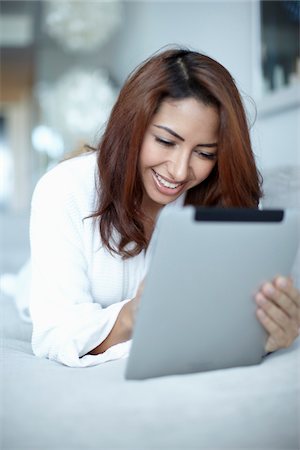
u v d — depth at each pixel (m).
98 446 0.61
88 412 0.68
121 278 1.10
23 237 3.37
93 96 5.50
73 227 1.05
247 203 1.08
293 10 1.90
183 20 2.84
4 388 0.76
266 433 0.65
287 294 0.81
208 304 0.77
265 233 0.77
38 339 0.96
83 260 1.05
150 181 1.04
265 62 2.15
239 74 2.47
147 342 0.76
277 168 1.65
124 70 5.76
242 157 1.02
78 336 0.92
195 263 0.73
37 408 0.69
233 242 0.74
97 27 5.33
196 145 0.98
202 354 0.81
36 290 1.00
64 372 0.85
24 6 6.43
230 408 0.69
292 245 0.80
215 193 1.14
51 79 7.21
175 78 0.96
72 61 7.10
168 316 0.75
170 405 0.70
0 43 7.24
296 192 1.49
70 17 5.26
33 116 7.83
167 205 1.16
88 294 1.04
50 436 0.63
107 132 1.05
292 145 1.90
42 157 7.04
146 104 0.97
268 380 0.78
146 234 1.13
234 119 0.98
